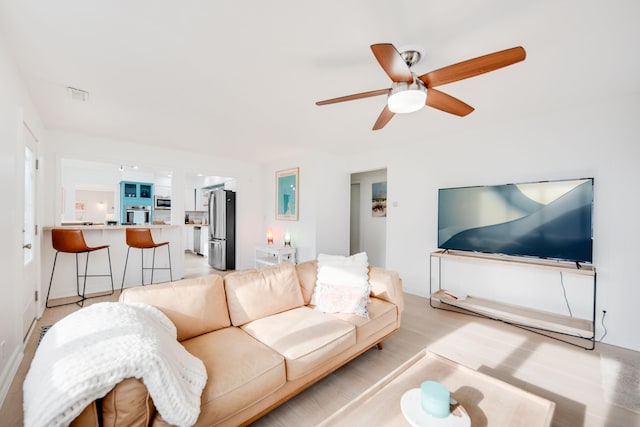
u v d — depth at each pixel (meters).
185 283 1.86
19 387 1.83
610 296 2.52
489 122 3.18
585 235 2.53
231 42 1.74
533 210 2.83
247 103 2.66
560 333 2.72
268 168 5.90
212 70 2.07
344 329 1.89
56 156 3.63
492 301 3.19
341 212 5.11
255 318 2.02
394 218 4.27
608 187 2.54
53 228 3.47
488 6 1.41
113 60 1.95
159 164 4.52
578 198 2.57
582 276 2.68
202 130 3.57
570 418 1.63
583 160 2.67
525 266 2.75
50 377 0.92
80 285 3.89
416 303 3.63
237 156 5.24
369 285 2.49
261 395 1.39
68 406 0.86
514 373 2.06
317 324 1.92
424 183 3.92
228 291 2.03
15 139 2.03
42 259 3.55
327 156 4.88
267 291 2.14
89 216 8.28
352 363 2.17
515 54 1.37
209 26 1.59
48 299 3.61
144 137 3.93
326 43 1.74
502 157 3.19
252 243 5.90
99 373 0.94
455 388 1.39
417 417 1.16
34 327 2.75
